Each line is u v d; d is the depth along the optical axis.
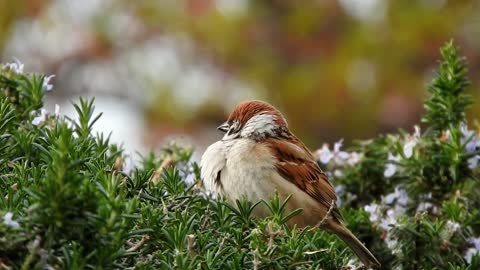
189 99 21.58
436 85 10.65
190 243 6.81
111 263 6.14
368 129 21.12
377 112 21.06
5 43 21.23
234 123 10.69
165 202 7.79
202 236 7.05
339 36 22.02
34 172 7.32
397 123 21.03
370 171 11.03
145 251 6.94
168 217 7.28
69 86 21.42
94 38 21.52
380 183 11.05
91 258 6.07
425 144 10.51
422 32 21.73
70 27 21.61
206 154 10.20
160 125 21.34
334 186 11.12
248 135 10.50
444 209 9.85
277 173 10.17
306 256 7.58
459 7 22.16
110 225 6.04
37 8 21.45
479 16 22.00
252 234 6.91
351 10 22.22
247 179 10.02
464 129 10.42
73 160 6.09
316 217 10.42
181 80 21.69
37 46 21.48
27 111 9.30
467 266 9.51
